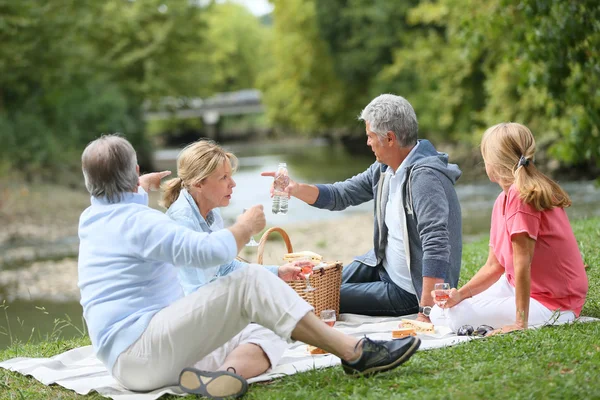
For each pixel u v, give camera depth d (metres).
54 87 35.94
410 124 6.94
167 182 6.10
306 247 20.45
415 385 4.84
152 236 4.88
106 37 47.25
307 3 59.31
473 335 6.09
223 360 5.24
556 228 6.15
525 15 12.80
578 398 4.50
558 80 13.64
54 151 34.62
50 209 27.95
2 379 5.88
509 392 4.59
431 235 6.69
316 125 60.59
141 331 4.94
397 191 7.02
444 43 38.56
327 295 6.95
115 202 5.10
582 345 5.38
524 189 5.98
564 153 16.06
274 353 5.30
